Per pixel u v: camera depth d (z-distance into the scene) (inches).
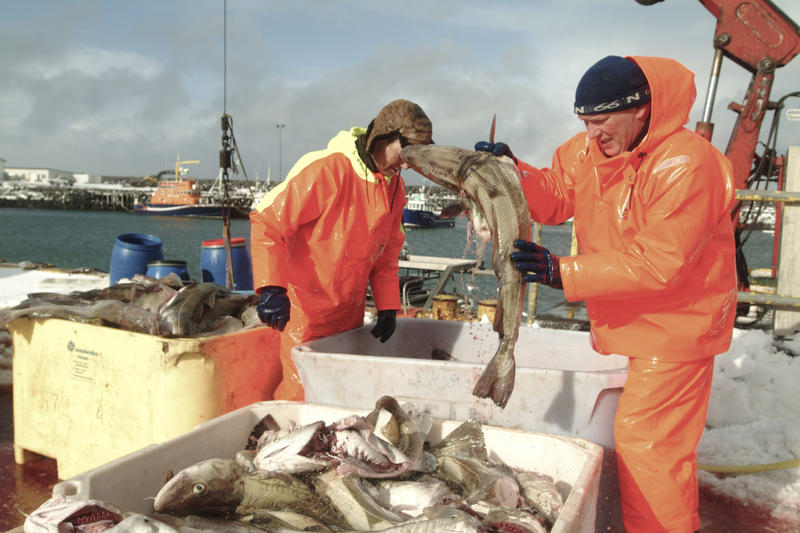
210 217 5049.2
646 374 100.8
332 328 150.0
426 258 410.0
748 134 282.8
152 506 83.0
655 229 92.1
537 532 70.1
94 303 152.6
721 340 102.3
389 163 133.1
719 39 272.5
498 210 95.7
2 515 125.4
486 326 157.3
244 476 82.7
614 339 105.3
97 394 138.4
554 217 123.2
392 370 116.5
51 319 144.6
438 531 65.4
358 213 136.8
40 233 3186.5
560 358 147.9
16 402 153.2
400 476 90.4
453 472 92.4
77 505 63.9
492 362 97.2
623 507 104.4
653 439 100.7
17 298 333.1
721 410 175.2
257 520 78.8
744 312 294.4
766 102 274.8
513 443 97.0
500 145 108.1
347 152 136.4
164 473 86.4
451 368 112.7
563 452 92.4
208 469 77.8
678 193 91.5
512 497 82.8
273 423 105.7
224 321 169.0
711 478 142.4
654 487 100.7
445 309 250.5
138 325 151.3
